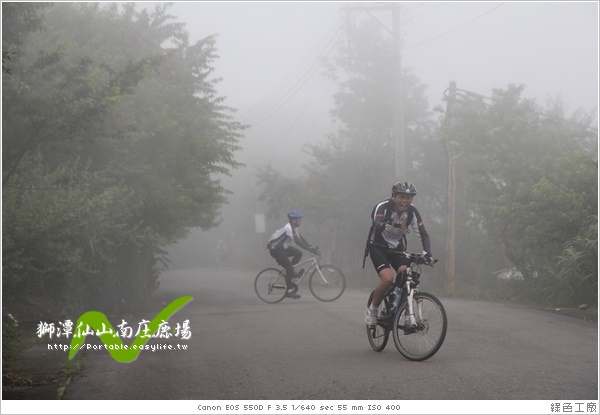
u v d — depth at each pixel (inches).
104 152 774.5
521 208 807.1
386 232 408.8
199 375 376.2
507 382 329.4
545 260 872.9
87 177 643.5
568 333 482.6
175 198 848.3
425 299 388.5
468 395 310.3
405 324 393.4
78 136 582.2
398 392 318.3
